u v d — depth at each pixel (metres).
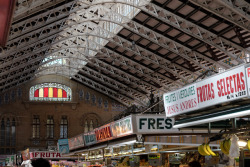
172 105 10.20
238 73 7.79
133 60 49.97
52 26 39.75
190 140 14.02
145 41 43.38
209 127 11.23
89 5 36.62
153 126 14.00
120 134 16.16
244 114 8.01
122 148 22.22
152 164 19.72
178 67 44.84
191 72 44.47
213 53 39.03
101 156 28.16
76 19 41.66
